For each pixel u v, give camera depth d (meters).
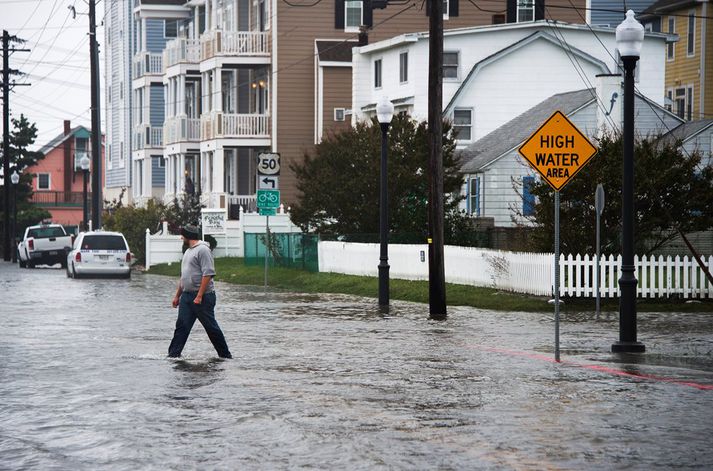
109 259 83.56
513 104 96.00
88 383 27.45
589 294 52.72
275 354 33.78
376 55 102.06
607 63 97.75
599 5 116.69
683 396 25.33
